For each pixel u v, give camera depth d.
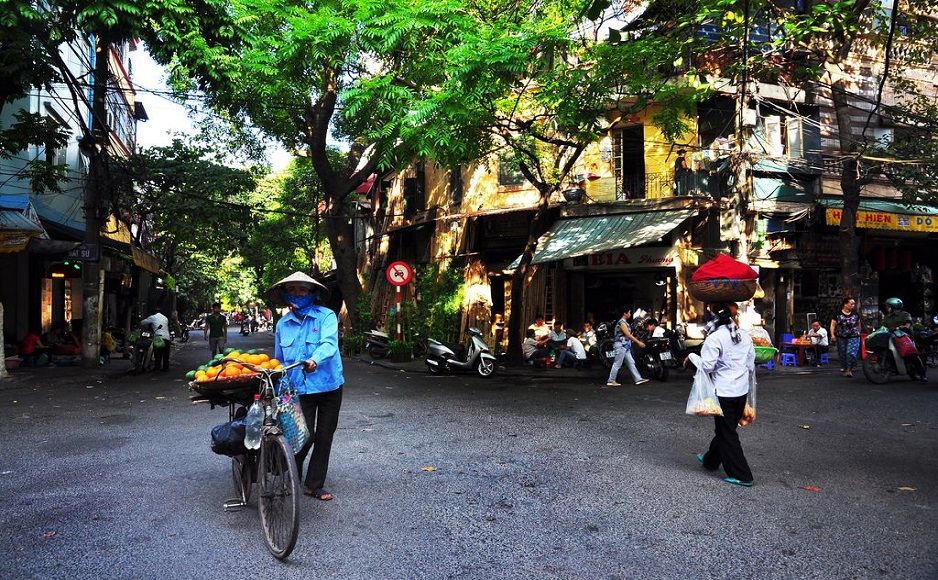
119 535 4.15
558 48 11.61
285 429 4.16
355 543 4.00
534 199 18.02
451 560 3.75
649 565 3.68
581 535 4.15
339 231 21.14
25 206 13.62
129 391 11.36
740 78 13.47
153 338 14.61
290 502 3.69
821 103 16.94
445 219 19.22
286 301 4.93
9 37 9.58
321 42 9.92
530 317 18.05
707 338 5.38
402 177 24.73
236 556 3.81
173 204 20.81
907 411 8.59
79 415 8.74
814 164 16.59
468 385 12.30
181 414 8.81
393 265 18.33
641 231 14.92
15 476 5.59
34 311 18.03
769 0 12.28
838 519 4.41
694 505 4.74
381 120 11.66
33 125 12.76
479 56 9.74
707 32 15.30
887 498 4.88
